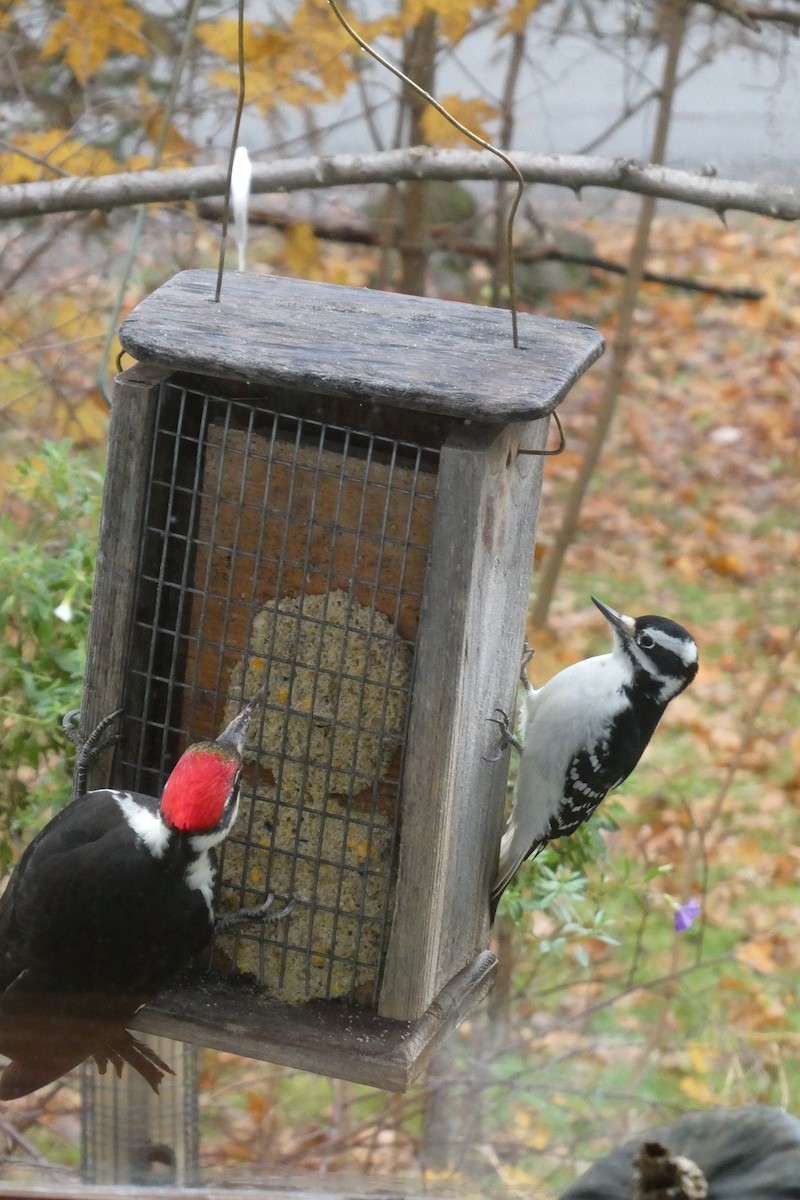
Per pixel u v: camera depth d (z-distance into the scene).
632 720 8.42
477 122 11.14
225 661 6.90
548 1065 10.05
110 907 6.12
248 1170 6.88
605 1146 8.62
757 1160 4.63
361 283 16.27
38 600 8.65
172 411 6.71
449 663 6.21
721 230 25.27
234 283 7.16
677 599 19.25
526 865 9.41
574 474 21.91
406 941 6.54
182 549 6.85
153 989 6.36
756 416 23.19
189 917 6.23
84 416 11.57
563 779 8.33
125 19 10.69
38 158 10.29
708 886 14.51
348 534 6.66
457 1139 8.63
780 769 16.31
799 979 13.12
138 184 9.59
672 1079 10.97
